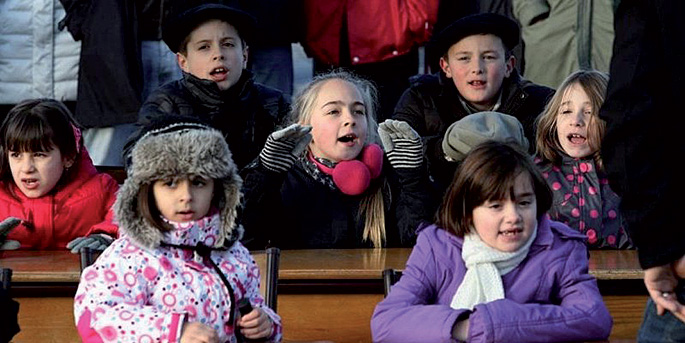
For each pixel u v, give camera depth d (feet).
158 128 42.98
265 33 82.69
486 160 45.80
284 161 59.41
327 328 51.90
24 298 51.65
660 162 35.17
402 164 60.70
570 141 60.90
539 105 70.13
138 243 41.73
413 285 46.65
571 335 43.98
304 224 61.21
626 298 52.01
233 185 43.06
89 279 41.37
